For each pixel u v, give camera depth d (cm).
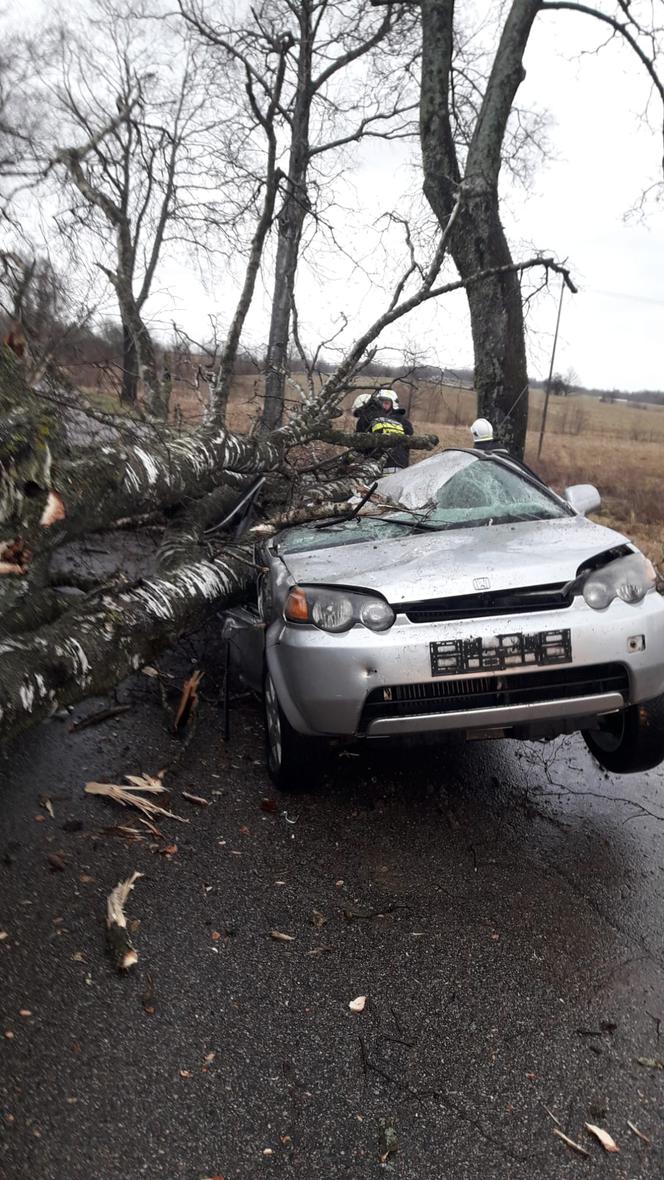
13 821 411
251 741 525
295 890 360
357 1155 232
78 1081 255
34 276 611
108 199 836
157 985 300
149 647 448
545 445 4144
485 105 1278
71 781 456
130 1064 263
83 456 414
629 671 391
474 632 382
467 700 388
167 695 591
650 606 401
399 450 941
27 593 381
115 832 405
